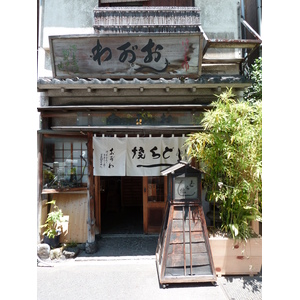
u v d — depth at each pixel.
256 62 7.58
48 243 5.86
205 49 5.99
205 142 4.71
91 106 5.73
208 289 4.25
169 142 5.93
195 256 4.38
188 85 5.78
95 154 5.93
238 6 6.90
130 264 5.31
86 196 6.59
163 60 5.83
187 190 4.45
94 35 5.52
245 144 4.19
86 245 5.89
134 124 6.01
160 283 4.35
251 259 4.71
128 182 10.94
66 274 4.86
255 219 4.56
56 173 6.42
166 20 5.98
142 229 7.75
